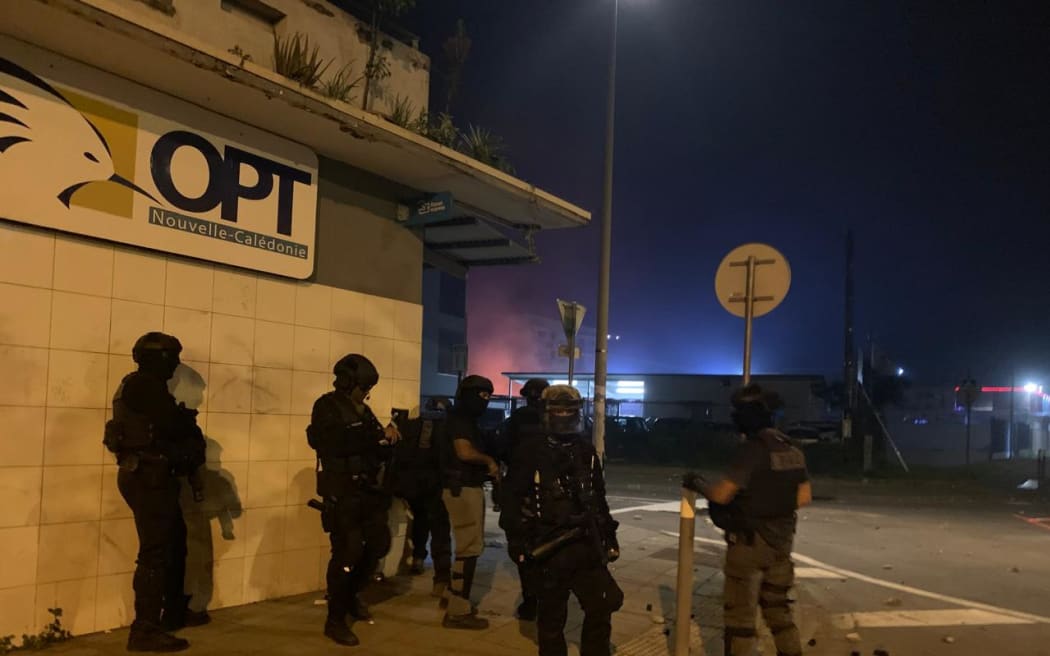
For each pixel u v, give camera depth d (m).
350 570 5.35
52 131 4.91
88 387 5.09
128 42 4.73
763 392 4.80
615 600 4.39
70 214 4.98
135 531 5.31
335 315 6.84
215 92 5.48
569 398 4.46
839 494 18.58
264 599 6.17
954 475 24.03
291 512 6.39
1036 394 48.72
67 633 4.95
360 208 7.12
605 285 12.97
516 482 4.41
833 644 6.00
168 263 5.59
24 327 4.80
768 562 4.60
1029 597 7.69
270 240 6.23
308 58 6.82
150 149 5.43
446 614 5.76
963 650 5.90
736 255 7.35
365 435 5.52
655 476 22.50
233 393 5.99
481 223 8.29
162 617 5.32
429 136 7.39
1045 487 20.97
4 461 4.68
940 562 9.48
